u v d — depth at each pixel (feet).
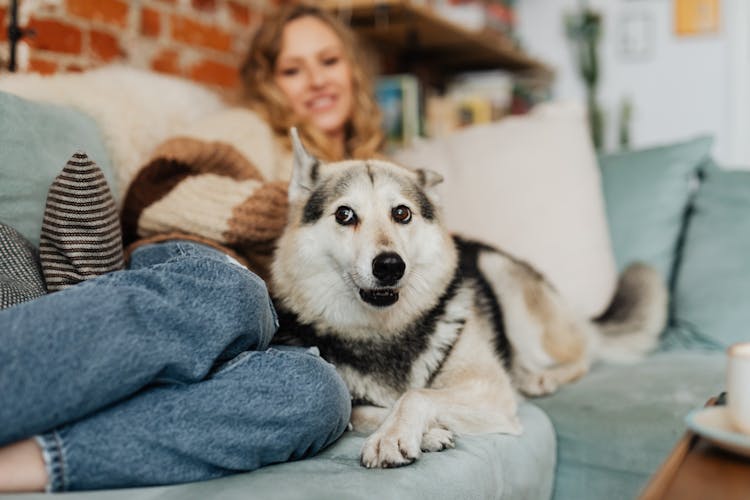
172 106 6.07
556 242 6.94
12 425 2.59
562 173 7.15
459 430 4.09
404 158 7.72
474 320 5.00
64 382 2.66
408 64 12.91
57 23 6.32
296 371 3.24
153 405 2.94
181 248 4.22
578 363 6.15
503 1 14.26
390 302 4.38
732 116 13.98
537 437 4.47
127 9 7.15
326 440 3.55
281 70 7.71
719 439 2.29
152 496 2.72
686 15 14.24
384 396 4.44
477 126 7.72
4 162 4.18
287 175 6.38
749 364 2.28
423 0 11.73
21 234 4.01
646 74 14.79
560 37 15.61
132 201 4.99
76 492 2.74
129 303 2.90
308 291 4.59
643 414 4.70
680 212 7.39
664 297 6.69
